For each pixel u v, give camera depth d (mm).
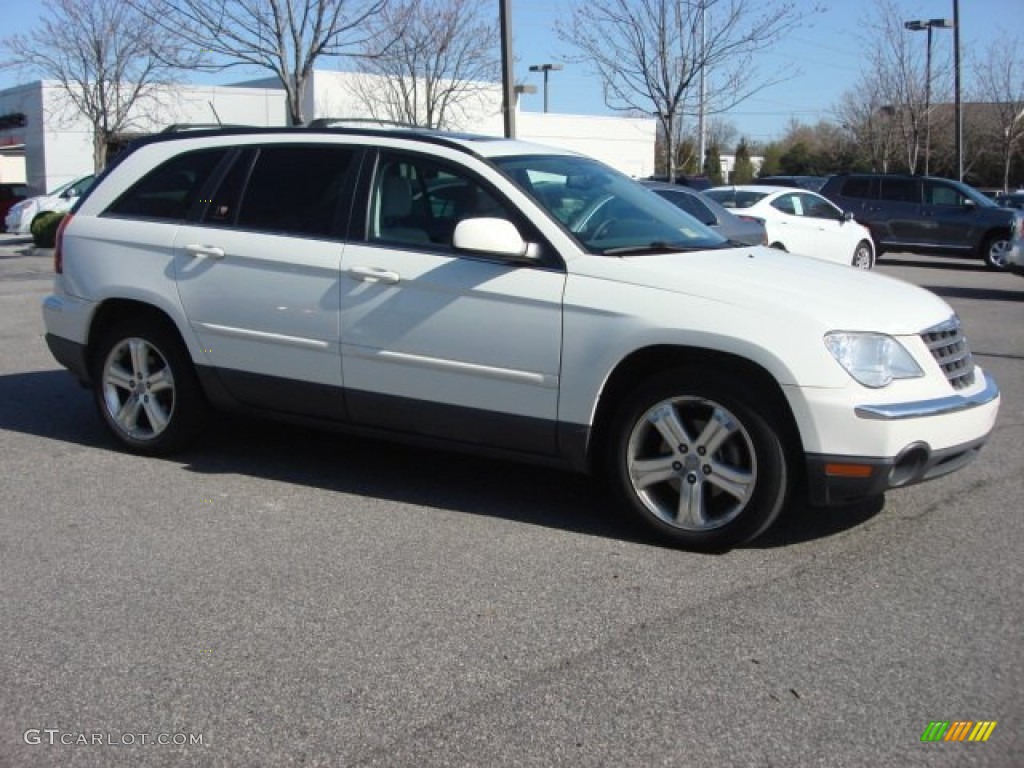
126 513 5211
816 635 3908
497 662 3705
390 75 28859
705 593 4289
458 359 5035
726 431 4574
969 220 19609
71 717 3354
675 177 21156
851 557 4680
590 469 4969
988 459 6250
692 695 3477
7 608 4125
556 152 5801
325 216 5445
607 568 4551
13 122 39094
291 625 3986
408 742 3215
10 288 14438
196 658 3729
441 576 4453
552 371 4828
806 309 4473
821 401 4367
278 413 5727
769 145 74188
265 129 5836
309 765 3102
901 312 4676
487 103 34562
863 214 20688
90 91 30625
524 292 4852
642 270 4723
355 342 5277
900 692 3496
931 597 4242
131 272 5945
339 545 4801
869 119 40250
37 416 7168
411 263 5125
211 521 5109
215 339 5727
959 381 4789
